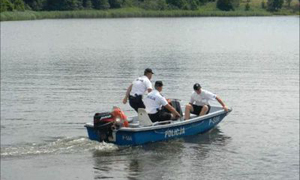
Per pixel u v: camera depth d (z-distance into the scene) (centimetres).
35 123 2477
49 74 4225
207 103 2331
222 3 18050
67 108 2828
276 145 2111
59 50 6550
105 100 3064
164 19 15550
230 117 2611
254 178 1720
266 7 18475
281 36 9356
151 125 2117
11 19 14188
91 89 3450
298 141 2169
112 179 1716
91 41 8062
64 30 10619
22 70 4494
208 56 5738
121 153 1983
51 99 3094
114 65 4859
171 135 2162
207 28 11606
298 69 4559
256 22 14350
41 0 16188
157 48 6812
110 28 11350
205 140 2177
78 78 3988
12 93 3312
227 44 7544
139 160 1900
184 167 1834
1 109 2803
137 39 8488
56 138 2192
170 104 2244
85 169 1805
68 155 1955
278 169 1816
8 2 14612
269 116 2642
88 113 2705
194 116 2342
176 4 17450
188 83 3716
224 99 3120
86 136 2216
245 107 2869
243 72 4334
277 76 4100
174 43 7688
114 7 16975
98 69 4550
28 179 1709
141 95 2216
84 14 15838
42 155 1952
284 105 2928
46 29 10944
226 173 1775
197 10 17638
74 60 5328
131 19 15438
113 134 2072
